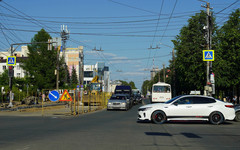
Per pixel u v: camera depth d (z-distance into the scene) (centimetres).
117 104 2716
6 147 778
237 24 3052
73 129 1192
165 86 3919
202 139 944
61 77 5388
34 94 4934
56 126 1305
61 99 2023
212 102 1473
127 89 4153
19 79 5966
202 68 3073
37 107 2967
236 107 1655
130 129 1205
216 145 833
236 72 3039
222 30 3061
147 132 1109
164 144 838
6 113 2244
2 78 5828
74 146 796
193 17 3184
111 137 970
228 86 3125
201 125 1418
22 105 3447
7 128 1214
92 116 1983
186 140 919
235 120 1656
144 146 802
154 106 1470
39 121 1557
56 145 811
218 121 1445
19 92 4366
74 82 9531
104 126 1316
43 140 898
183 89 4559
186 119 1447
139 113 1487
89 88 4559
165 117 1449
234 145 835
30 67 5244
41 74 5262
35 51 5316
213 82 2388
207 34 2469
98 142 865
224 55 3034
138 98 5141
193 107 1450
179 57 3203
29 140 898
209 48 2448
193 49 3131
